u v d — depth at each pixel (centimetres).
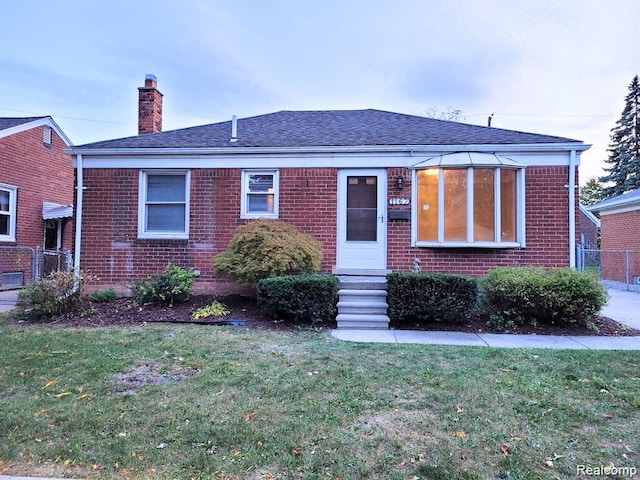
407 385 346
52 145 1316
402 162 787
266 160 805
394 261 782
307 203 800
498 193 745
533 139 781
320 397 320
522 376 368
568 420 279
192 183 812
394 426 272
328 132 892
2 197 1133
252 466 224
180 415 287
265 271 648
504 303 603
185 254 808
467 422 277
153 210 827
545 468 223
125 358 422
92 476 216
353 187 802
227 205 808
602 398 317
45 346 466
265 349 462
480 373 377
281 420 279
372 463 228
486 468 222
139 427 269
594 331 574
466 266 763
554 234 748
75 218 819
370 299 670
